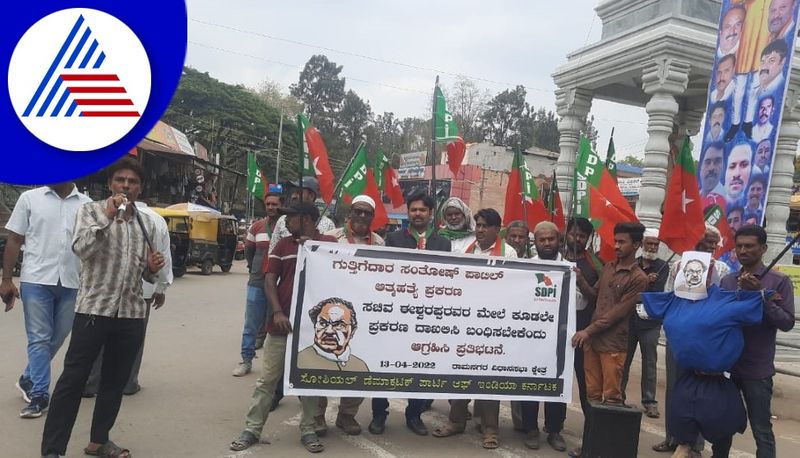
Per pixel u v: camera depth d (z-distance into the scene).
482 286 4.96
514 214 6.52
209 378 6.55
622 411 4.53
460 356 4.89
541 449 5.08
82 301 3.97
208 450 4.53
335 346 4.68
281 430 5.10
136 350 4.21
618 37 12.01
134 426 4.93
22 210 4.97
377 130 67.56
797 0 7.37
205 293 14.47
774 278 4.27
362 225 5.11
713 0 11.34
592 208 5.65
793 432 6.20
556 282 5.09
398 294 4.80
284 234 6.29
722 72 8.52
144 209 5.11
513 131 61.22
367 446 4.85
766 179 7.62
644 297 4.61
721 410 4.24
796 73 11.24
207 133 41.66
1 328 8.27
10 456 4.12
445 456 4.73
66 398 3.92
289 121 52.12
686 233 5.38
